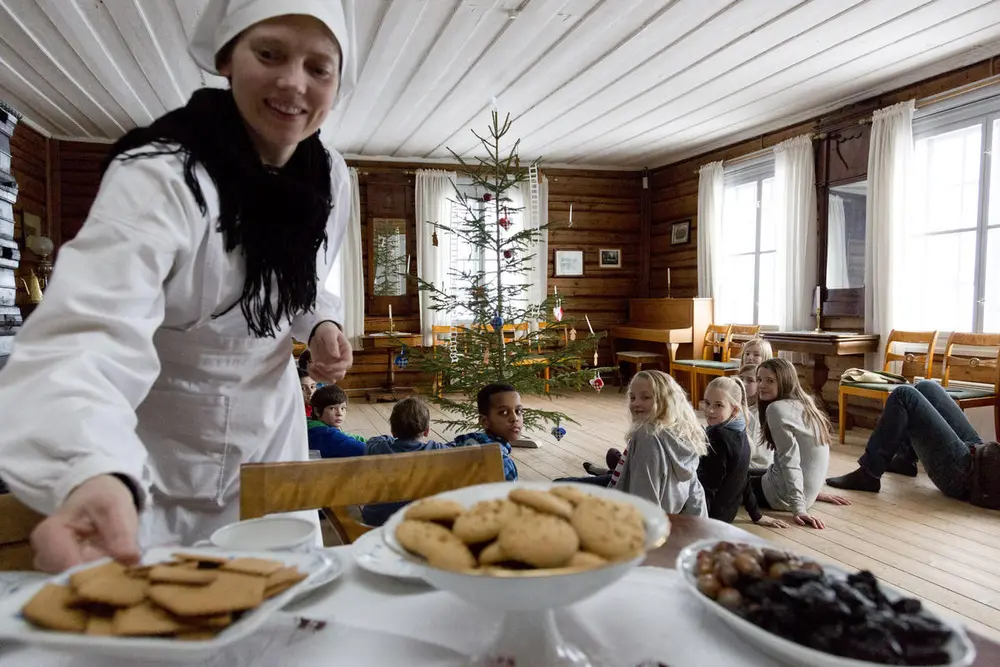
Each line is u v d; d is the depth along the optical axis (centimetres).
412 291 691
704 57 405
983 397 353
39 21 348
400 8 338
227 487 102
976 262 409
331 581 68
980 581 208
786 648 49
